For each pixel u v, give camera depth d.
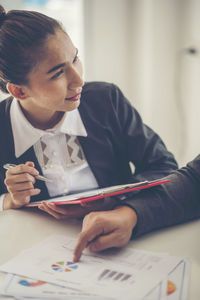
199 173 0.94
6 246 0.79
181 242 0.78
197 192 0.92
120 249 0.76
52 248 0.76
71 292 0.60
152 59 2.34
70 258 0.72
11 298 0.60
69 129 1.16
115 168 1.24
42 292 0.61
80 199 0.81
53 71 0.90
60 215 0.91
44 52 0.89
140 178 1.10
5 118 1.16
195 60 2.23
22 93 1.01
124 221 0.77
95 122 1.20
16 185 0.97
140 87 2.47
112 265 0.69
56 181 1.15
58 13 2.41
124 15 2.37
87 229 0.74
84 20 2.35
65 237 0.82
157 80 2.37
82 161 1.18
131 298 0.58
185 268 0.67
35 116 1.12
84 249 0.76
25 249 0.76
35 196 1.15
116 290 0.60
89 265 0.69
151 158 1.21
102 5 2.35
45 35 0.89
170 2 2.25
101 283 0.63
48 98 0.94
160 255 0.72
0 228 0.88
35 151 1.15
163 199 0.87
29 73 0.92
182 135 2.39
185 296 0.59
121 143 1.24
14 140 1.14
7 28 0.93
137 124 1.26
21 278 0.65
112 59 2.43
